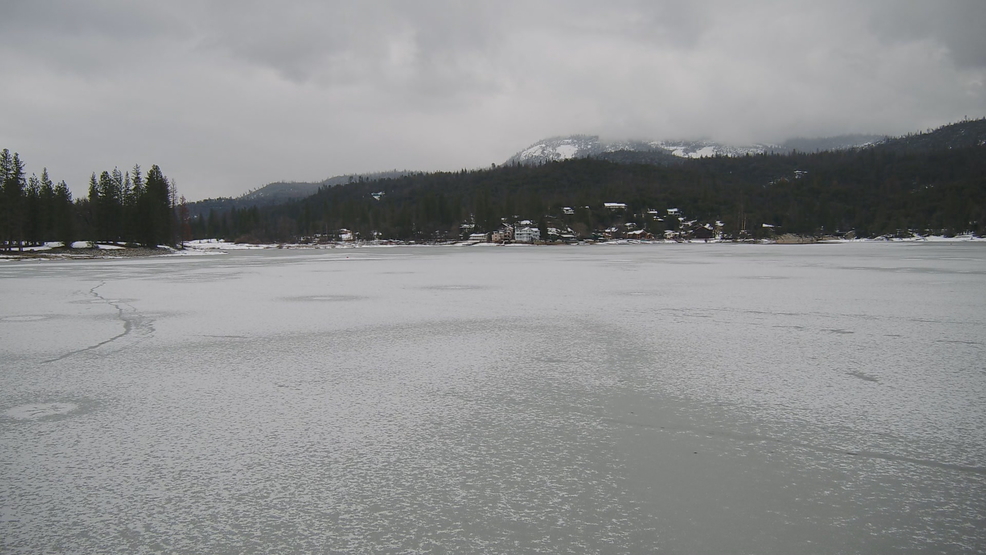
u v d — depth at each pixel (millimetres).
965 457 6617
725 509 5477
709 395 9086
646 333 14477
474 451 6898
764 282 28312
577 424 7809
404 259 62031
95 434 7543
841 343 13070
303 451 6934
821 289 24672
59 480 6203
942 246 99938
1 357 12070
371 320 16938
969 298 21172
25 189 81125
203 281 31562
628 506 5551
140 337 14336
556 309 19016
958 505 5520
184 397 9164
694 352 12211
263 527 5219
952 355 11781
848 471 6277
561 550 4797
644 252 81500
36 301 22109
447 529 5152
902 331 14516
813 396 8984
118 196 104688
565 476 6207
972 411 8219
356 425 7832
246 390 9547
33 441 7297
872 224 160500
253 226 183125
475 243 157125
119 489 5980
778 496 5730
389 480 6141
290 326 15953
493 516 5371
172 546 4922
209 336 14453
